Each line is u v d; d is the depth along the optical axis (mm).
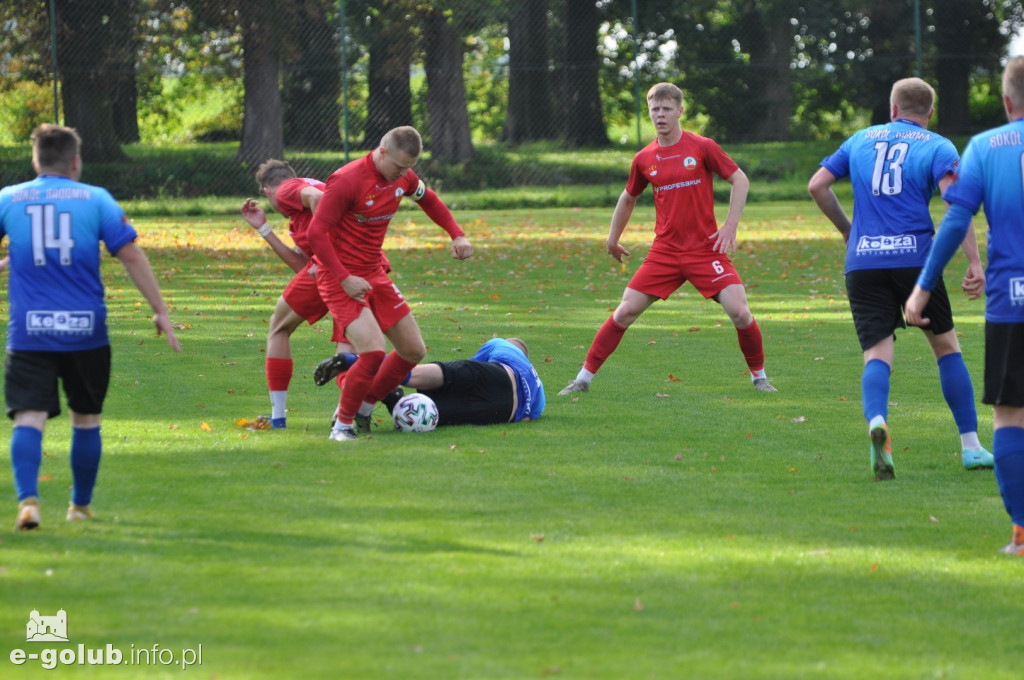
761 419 19906
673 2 91750
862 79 88125
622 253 23469
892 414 20250
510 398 19656
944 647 10055
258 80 76188
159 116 79562
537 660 9633
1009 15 86688
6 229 13180
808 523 13820
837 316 32781
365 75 77875
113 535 13008
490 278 41594
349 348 19984
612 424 19547
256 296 36656
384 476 15914
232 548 12570
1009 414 13055
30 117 73062
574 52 89438
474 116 87938
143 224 62500
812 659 9750
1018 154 12797
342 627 10305
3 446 17516
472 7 80438
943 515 14219
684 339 28984
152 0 74938
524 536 13148
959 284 40000
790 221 65250
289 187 19109
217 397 21703
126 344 27391
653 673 9406
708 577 11797
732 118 91125
